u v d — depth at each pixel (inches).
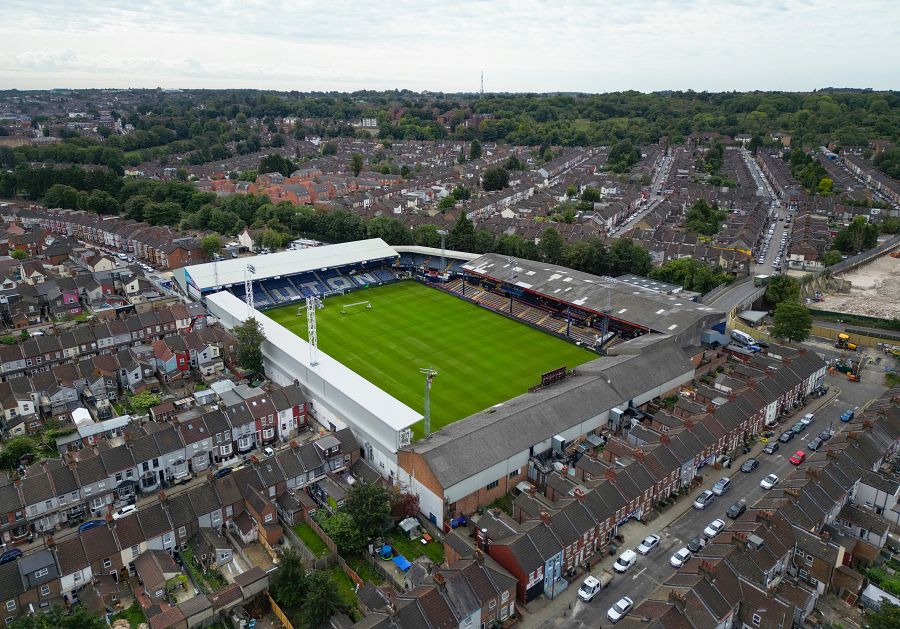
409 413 3654.0
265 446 3951.8
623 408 4069.9
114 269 6761.8
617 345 5017.2
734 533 2802.7
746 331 5689.0
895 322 5880.9
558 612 2687.0
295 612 2667.3
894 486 3240.7
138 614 2689.5
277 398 4045.3
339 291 6742.1
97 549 2812.5
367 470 3563.0
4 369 4643.2
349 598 2738.7
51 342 4879.4
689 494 3476.9
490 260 6835.6
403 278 7249.0
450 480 3154.5
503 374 4832.7
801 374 4434.1
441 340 5506.9
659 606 2429.9
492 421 3582.7
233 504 3189.0
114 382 4574.3
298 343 4731.8
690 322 4977.9
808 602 2620.6
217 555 2933.1
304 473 3435.0
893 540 3122.5
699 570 2573.8
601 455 3690.9
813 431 4094.5
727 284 6835.6
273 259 6865.2
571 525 2893.7
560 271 6343.5
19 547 3078.2
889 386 4724.4
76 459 3430.1
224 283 6151.6
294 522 3169.3
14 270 6771.7
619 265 6934.1
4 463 3666.3
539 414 3720.5
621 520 3139.8
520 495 3282.5
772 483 3513.8
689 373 4569.4
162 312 5442.9
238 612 2652.6
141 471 3459.6
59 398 4281.5
